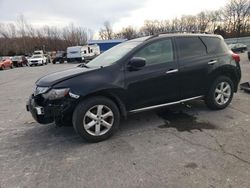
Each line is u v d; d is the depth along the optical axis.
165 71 4.70
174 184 2.97
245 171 3.16
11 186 3.09
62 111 3.99
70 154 3.86
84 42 78.50
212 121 4.95
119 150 3.90
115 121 4.35
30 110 4.36
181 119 5.14
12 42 67.38
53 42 74.50
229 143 3.96
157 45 4.73
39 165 3.58
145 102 4.61
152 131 4.59
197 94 5.24
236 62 5.72
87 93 4.04
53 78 4.26
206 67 5.21
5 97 8.94
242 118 5.05
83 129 4.10
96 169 3.38
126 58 4.44
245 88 7.36
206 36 5.43
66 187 3.02
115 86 4.25
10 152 4.05
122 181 3.08
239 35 70.06
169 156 3.63
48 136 4.64
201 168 3.28
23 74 19.66
